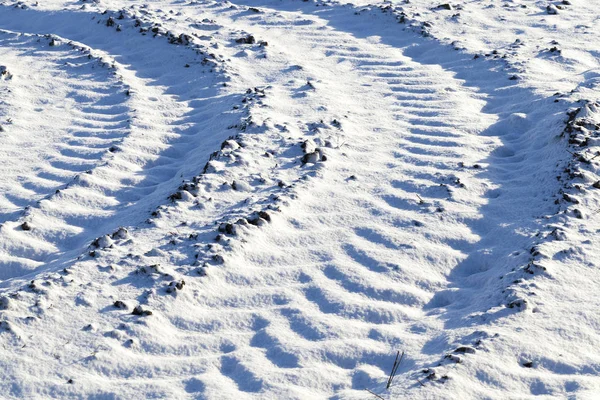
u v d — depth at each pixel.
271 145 6.27
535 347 3.76
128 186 5.96
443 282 4.59
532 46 8.70
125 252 4.75
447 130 6.60
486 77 7.91
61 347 3.86
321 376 3.72
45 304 4.17
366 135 6.55
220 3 11.03
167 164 6.41
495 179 5.75
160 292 4.30
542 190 5.46
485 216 5.23
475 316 4.08
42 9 10.70
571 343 3.82
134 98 7.66
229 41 9.27
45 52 9.05
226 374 3.76
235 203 5.37
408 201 5.40
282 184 5.60
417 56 8.89
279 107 7.10
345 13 10.41
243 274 4.53
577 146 5.83
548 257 4.52
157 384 3.65
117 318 4.10
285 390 3.59
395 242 4.90
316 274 4.58
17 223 5.28
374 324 4.16
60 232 5.25
